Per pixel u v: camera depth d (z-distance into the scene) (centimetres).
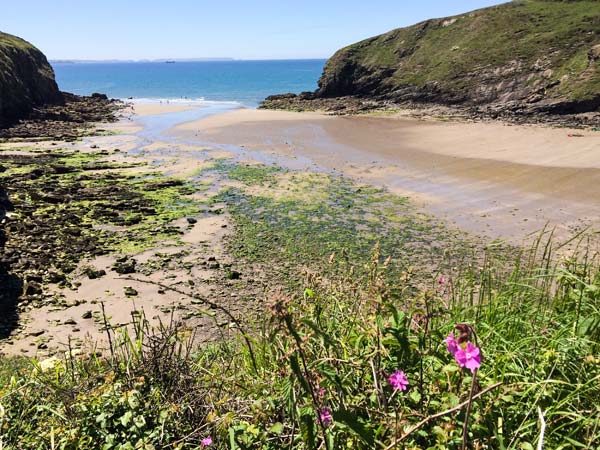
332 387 245
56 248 1255
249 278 1086
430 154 2322
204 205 1633
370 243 1272
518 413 237
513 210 1482
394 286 313
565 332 311
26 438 270
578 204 1503
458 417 222
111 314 930
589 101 3325
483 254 1165
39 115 3781
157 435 261
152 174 2058
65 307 961
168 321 884
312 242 1291
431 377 257
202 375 338
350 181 1888
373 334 237
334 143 2705
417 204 1588
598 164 1939
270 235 1351
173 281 1076
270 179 1941
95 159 2356
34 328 880
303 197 1694
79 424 268
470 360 181
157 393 290
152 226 1434
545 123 3100
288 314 214
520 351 298
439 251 1201
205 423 272
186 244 1297
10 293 1010
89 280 1084
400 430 215
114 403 278
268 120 3747
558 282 385
